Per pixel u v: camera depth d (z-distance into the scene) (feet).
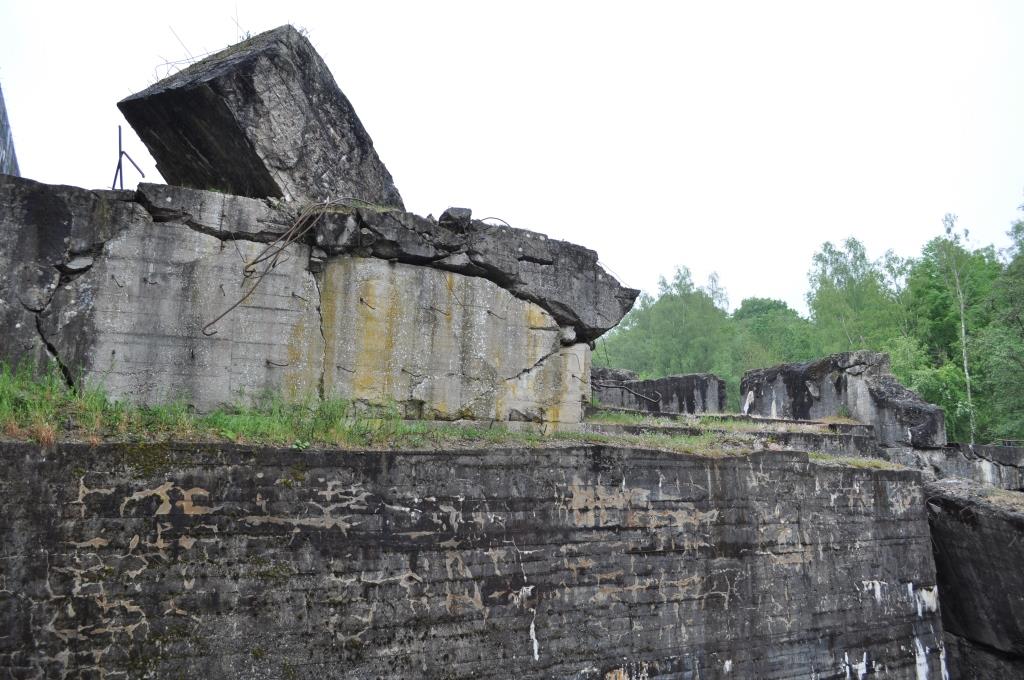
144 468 15.17
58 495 14.40
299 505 16.52
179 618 15.06
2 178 16.83
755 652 22.27
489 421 22.25
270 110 21.21
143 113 21.93
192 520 15.46
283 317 19.47
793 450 24.44
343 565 16.75
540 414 23.32
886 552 25.89
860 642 24.52
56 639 14.02
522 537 19.02
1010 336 69.46
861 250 111.75
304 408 19.04
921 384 76.79
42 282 16.99
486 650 18.06
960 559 27.07
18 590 13.85
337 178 23.11
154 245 18.16
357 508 17.11
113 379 17.42
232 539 15.76
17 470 14.15
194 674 15.01
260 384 19.02
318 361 19.84
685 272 127.24
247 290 19.13
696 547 21.77
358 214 20.45
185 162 23.38
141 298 17.90
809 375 48.34
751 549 22.82
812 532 24.22
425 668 17.25
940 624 26.71
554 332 23.88
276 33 21.67
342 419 18.63
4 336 16.49
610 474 20.65
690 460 22.17
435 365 21.50
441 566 17.85
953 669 27.78
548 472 19.67
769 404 51.67
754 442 25.89
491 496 18.78
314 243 19.97
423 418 21.17
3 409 15.12
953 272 92.73
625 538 20.58
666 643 20.71
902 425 42.37
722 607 21.90
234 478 15.98
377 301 20.80
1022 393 66.90
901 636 25.57
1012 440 69.31
